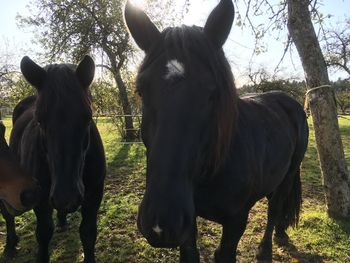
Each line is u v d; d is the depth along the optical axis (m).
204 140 1.73
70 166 2.63
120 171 7.74
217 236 4.27
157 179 1.57
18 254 3.91
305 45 4.49
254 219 4.74
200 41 1.73
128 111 13.32
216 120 1.77
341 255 3.77
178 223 1.52
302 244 4.00
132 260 3.74
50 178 3.00
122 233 4.38
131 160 8.94
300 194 4.05
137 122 13.98
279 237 4.06
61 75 2.72
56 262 3.73
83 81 2.91
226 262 2.50
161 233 1.51
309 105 4.68
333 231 4.26
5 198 2.68
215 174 2.22
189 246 2.51
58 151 2.62
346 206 4.55
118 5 13.76
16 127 3.79
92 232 3.32
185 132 1.59
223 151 1.94
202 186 2.26
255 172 2.46
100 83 13.41
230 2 1.87
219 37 1.89
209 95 1.67
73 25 13.87
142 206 1.61
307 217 4.63
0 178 2.63
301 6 4.43
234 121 1.98
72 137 2.64
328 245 3.97
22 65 2.80
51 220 3.16
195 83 1.63
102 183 3.32
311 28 4.47
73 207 2.67
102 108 13.67
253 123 2.73
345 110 35.41
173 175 1.57
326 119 4.52
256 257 3.71
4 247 4.09
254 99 3.39
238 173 2.30
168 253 3.85
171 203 1.53
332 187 4.58
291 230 4.32
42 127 2.70
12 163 2.65
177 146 1.58
